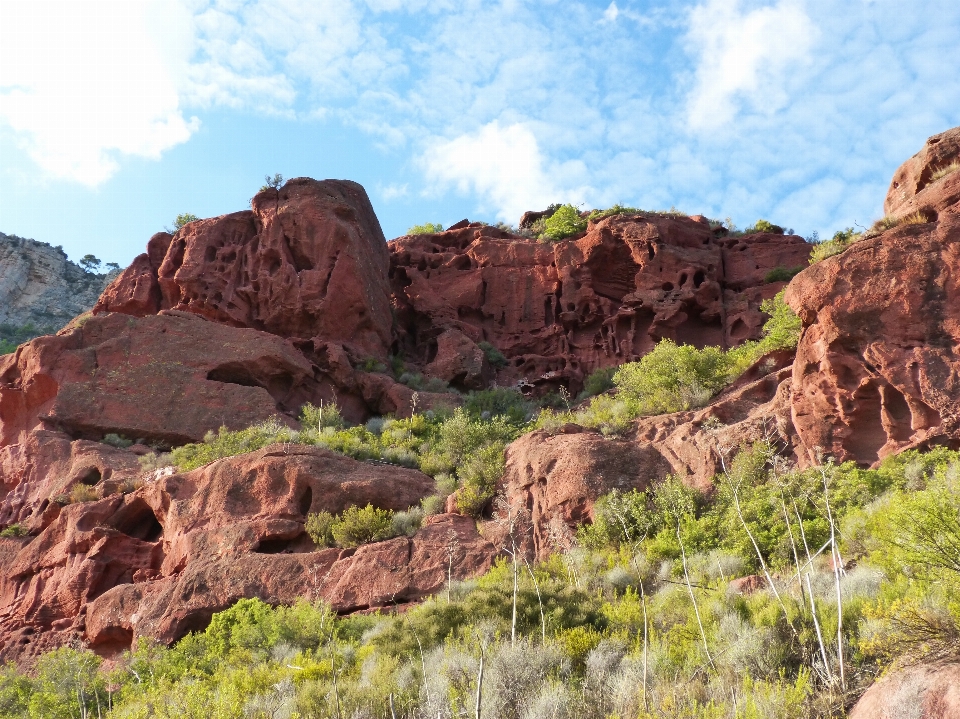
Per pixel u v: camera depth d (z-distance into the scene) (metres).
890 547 9.67
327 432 26.44
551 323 40.38
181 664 15.14
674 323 37.53
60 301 90.06
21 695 14.81
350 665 12.59
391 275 42.53
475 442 24.12
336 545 19.16
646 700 8.01
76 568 21.66
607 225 40.97
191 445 26.47
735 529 15.04
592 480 18.14
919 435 16.00
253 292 34.44
